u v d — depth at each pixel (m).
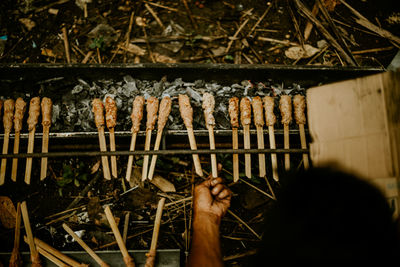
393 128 0.82
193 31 1.29
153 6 1.31
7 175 1.14
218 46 1.27
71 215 1.12
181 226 1.12
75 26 1.27
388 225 0.57
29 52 1.24
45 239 1.10
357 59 1.25
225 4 1.32
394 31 1.28
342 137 0.86
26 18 1.27
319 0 1.19
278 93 1.12
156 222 1.02
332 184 0.60
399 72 0.84
